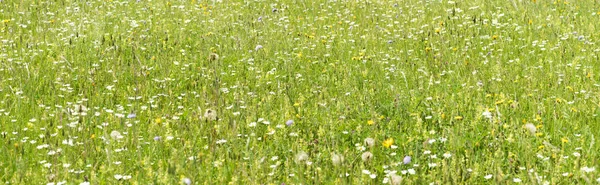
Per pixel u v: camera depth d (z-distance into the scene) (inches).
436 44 224.7
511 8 271.4
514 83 178.7
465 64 198.2
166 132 147.9
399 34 241.8
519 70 193.0
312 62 207.8
